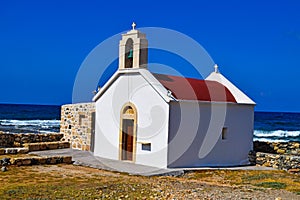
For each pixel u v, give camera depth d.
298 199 14.62
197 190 15.77
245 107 26.02
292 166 23.50
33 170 19.44
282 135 62.03
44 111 101.25
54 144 28.19
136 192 14.87
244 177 20.73
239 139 25.62
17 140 28.00
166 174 20.16
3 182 16.23
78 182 16.72
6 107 120.06
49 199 13.09
